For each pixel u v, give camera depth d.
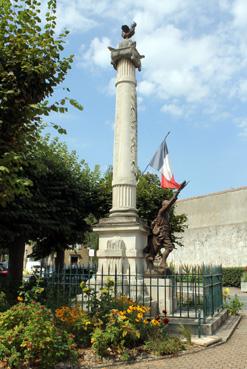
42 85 8.71
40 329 6.16
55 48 8.83
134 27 14.30
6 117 8.15
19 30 8.65
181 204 37.47
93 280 11.05
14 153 7.71
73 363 6.38
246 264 31.27
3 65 8.26
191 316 9.92
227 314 12.64
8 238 15.78
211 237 34.28
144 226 12.03
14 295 13.68
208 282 10.25
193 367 6.43
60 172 17.23
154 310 10.09
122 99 13.31
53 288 9.63
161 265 11.59
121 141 12.95
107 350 6.91
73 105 8.76
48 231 17.06
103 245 11.91
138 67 14.12
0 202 8.23
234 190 33.62
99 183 20.30
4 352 6.04
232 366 6.51
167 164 15.18
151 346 7.29
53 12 8.78
